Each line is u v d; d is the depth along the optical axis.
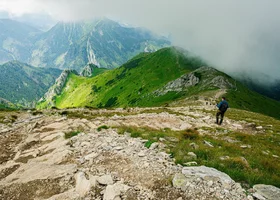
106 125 25.42
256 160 16.17
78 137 18.89
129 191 9.73
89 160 13.40
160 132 21.50
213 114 43.69
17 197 10.51
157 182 10.45
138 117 35.09
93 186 10.32
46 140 19.92
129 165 12.32
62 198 9.80
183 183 10.05
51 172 12.34
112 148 15.14
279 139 26.69
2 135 23.59
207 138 21.75
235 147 19.33
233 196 9.30
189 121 33.69
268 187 10.19
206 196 9.23
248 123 36.44
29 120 33.97
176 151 14.93
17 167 14.30
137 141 17.17
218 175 10.80
